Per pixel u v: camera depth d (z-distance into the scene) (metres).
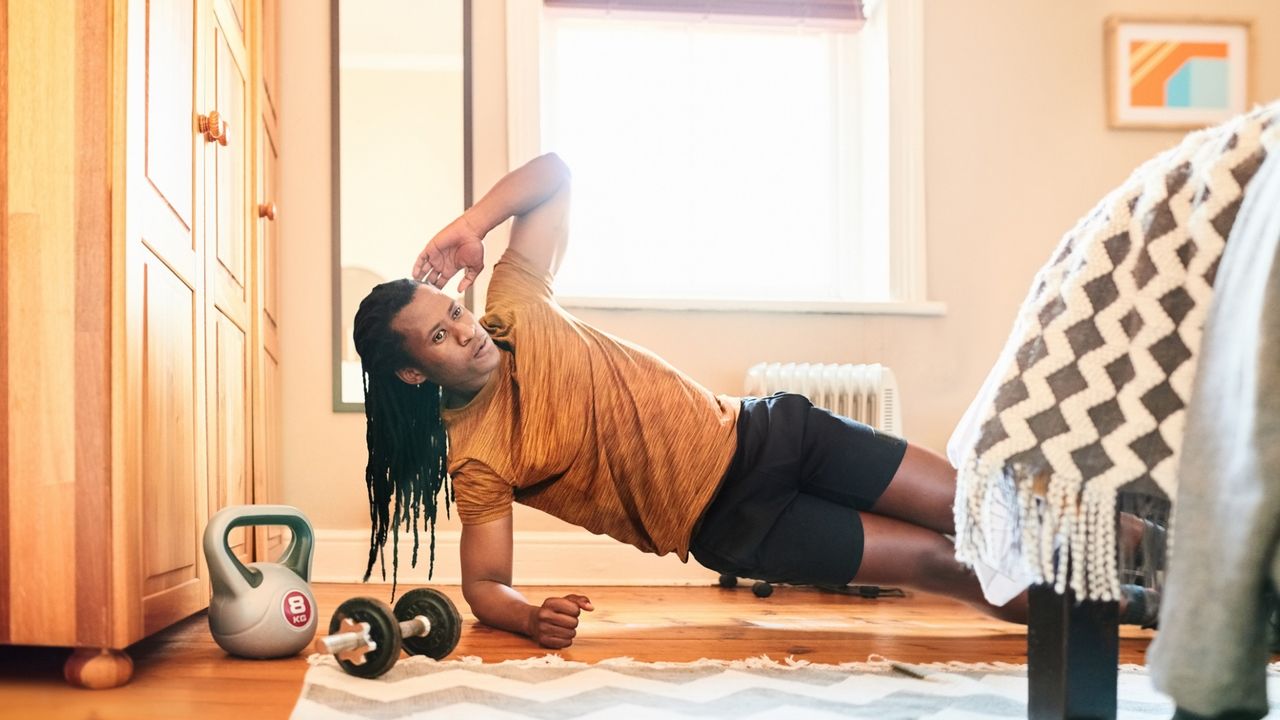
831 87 3.40
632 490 1.85
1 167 1.47
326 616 2.19
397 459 1.91
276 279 2.97
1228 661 0.84
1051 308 1.09
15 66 1.47
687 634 1.98
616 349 1.90
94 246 1.46
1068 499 1.02
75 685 1.45
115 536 1.45
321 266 3.05
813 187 3.41
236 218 2.31
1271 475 0.82
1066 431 1.03
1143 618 1.43
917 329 3.15
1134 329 1.03
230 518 1.69
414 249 3.06
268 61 2.86
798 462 1.85
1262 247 0.88
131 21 1.49
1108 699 1.08
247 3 2.51
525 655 1.69
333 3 3.09
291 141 3.06
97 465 1.46
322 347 3.03
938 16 3.24
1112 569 1.00
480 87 3.10
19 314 1.47
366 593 2.63
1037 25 3.26
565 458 1.83
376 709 1.30
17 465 1.46
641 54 3.38
